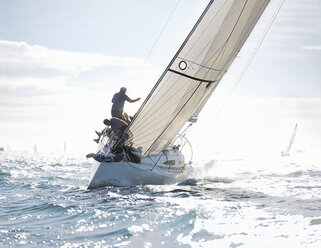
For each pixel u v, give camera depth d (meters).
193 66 22.08
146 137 23.22
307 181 25.48
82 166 54.78
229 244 10.90
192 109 23.86
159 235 11.96
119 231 12.52
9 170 44.75
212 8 21.39
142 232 12.30
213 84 24.09
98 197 19.44
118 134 23.00
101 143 25.08
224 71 24.62
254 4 22.64
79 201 18.58
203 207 15.70
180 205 16.28
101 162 22.03
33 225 13.84
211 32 21.98
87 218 14.65
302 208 15.55
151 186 22.56
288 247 10.48
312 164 46.56
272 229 12.22
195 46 21.89
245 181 25.98
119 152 22.58
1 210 17.09
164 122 23.08
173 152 25.84
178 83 22.05
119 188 21.94
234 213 14.57
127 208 16.09
